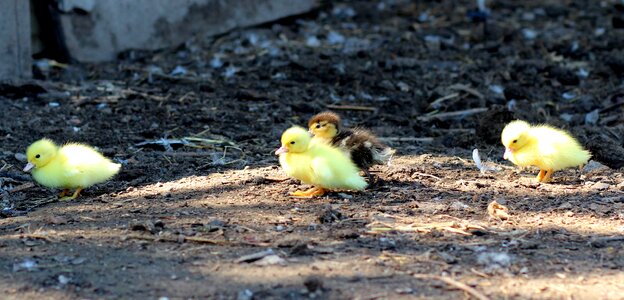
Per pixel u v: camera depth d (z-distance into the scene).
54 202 11.35
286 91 17.30
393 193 11.28
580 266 8.84
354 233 9.59
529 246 9.34
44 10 18.66
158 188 11.81
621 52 19.42
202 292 8.16
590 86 17.80
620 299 8.09
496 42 20.97
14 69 17.30
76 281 8.44
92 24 18.81
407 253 9.12
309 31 21.53
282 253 9.10
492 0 25.20
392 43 20.75
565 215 10.44
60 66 18.39
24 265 8.82
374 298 8.03
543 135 11.65
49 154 11.34
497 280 8.48
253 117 15.77
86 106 16.16
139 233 9.75
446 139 14.36
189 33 20.20
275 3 21.62
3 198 11.52
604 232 9.83
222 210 10.64
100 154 12.45
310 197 11.16
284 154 11.06
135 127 15.11
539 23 22.98
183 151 13.89
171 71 18.48
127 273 8.61
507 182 11.91
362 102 16.81
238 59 19.30
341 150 11.74
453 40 21.27
